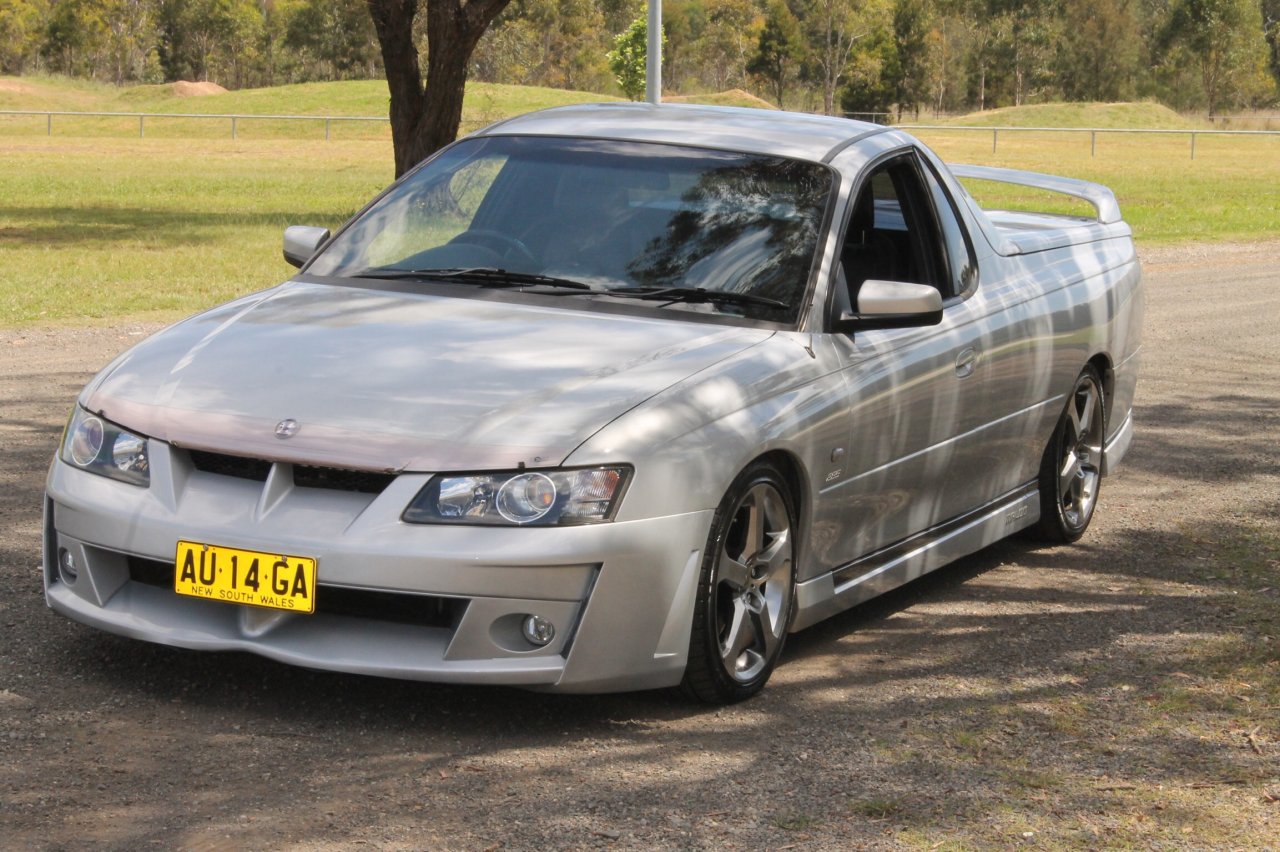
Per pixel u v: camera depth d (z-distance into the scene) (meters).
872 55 108.50
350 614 3.64
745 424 3.88
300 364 3.90
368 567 3.44
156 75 116.81
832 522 4.39
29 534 5.38
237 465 3.65
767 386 4.03
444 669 3.50
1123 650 4.73
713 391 3.87
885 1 109.31
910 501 4.84
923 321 4.42
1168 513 6.73
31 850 2.93
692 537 3.71
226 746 3.53
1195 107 113.69
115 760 3.41
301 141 50.56
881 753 3.75
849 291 4.93
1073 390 5.91
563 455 3.55
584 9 117.81
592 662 3.59
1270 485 7.32
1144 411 9.14
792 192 4.67
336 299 4.41
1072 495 6.19
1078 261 6.12
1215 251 20.09
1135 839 3.27
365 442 3.55
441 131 18.70
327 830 3.10
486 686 4.04
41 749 3.44
